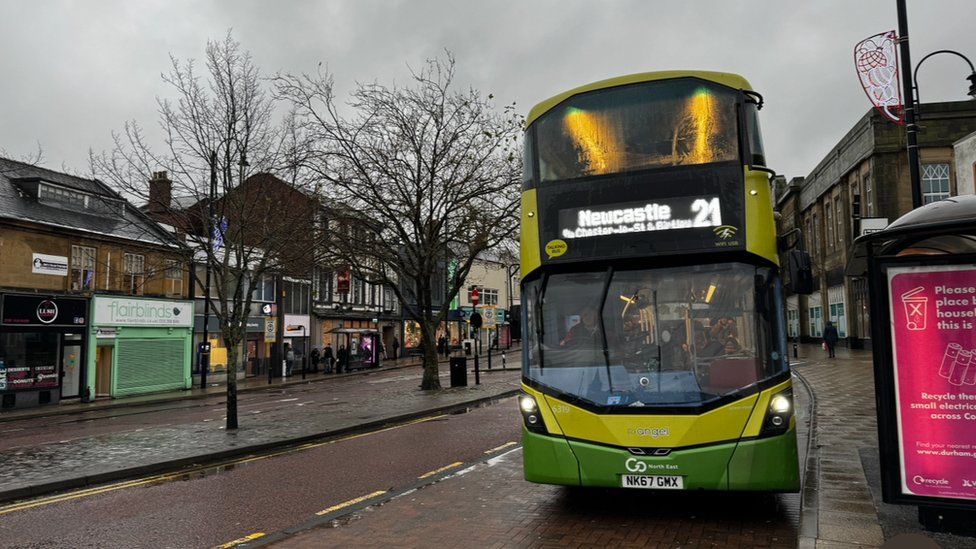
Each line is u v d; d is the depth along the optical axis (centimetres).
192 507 759
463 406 1833
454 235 2214
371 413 1614
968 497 515
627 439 605
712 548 549
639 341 632
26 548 613
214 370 3172
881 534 536
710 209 638
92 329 2520
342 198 2164
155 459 1030
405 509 700
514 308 740
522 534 598
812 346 4422
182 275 2989
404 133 2155
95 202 2681
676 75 688
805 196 4928
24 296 2269
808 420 1238
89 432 1511
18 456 1098
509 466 923
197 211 1841
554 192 690
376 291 4878
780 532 591
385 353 4881
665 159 663
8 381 2216
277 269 1984
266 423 1472
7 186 2439
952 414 522
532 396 654
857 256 624
